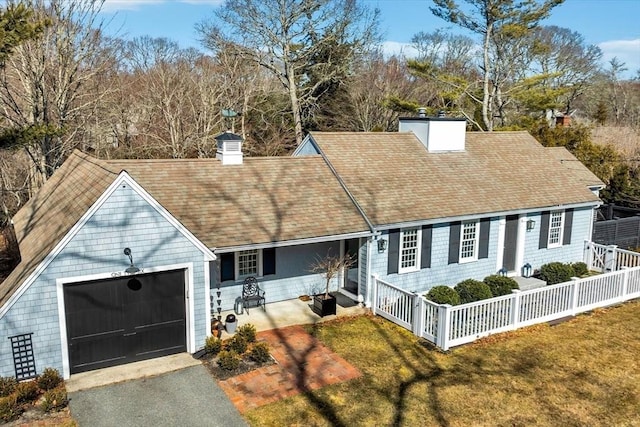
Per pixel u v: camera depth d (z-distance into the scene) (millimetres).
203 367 11500
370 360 12148
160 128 32719
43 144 24562
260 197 15438
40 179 25469
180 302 11945
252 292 15258
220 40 35094
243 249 13578
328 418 9672
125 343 11469
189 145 32562
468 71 48844
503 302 13906
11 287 10500
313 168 17359
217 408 9914
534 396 10727
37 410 9711
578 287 15477
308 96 38125
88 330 11016
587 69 53375
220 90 35156
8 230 23516
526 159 21375
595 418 9984
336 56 37594
